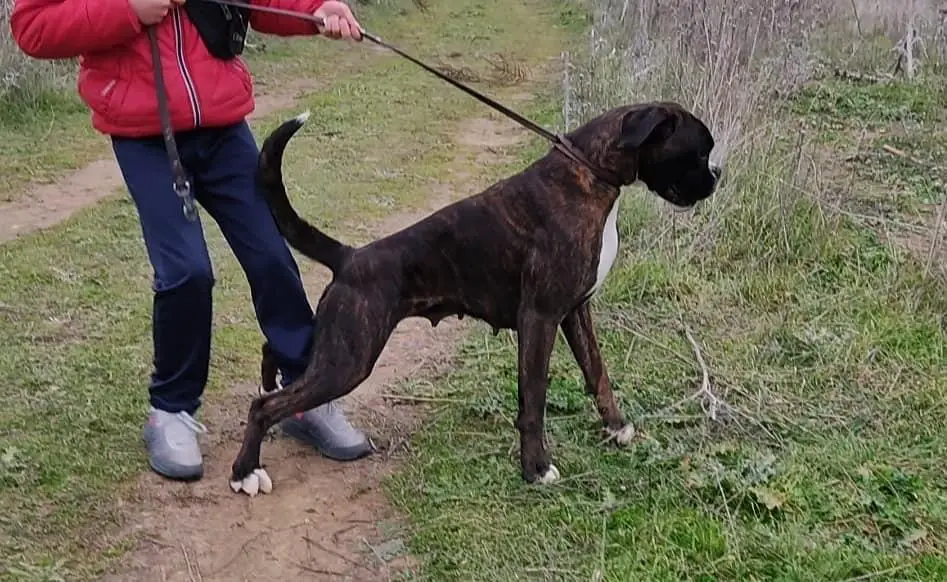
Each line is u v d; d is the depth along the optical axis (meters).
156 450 3.19
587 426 3.34
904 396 3.42
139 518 3.07
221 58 3.05
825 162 4.91
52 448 3.28
